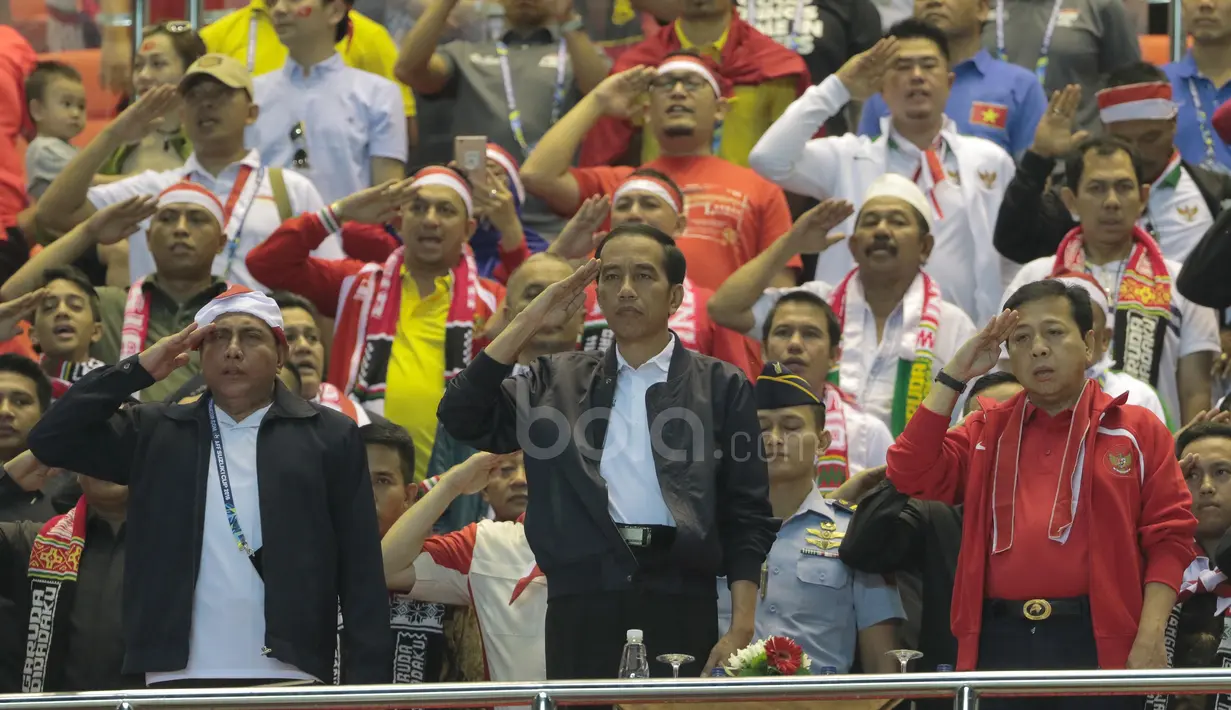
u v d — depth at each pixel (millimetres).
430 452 27094
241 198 29984
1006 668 18734
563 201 30703
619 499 18516
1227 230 24625
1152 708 20828
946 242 29609
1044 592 18734
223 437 18438
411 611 22719
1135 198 27500
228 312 18516
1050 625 18656
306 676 17875
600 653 18094
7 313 26188
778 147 29922
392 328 27703
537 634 22250
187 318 27516
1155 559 18703
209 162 30406
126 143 31766
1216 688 16125
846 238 29250
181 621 17703
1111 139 27969
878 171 30109
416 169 34062
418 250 27875
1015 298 19547
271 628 17656
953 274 29562
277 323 18688
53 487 23891
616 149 32969
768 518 19031
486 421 19094
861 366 26875
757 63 32562
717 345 27750
